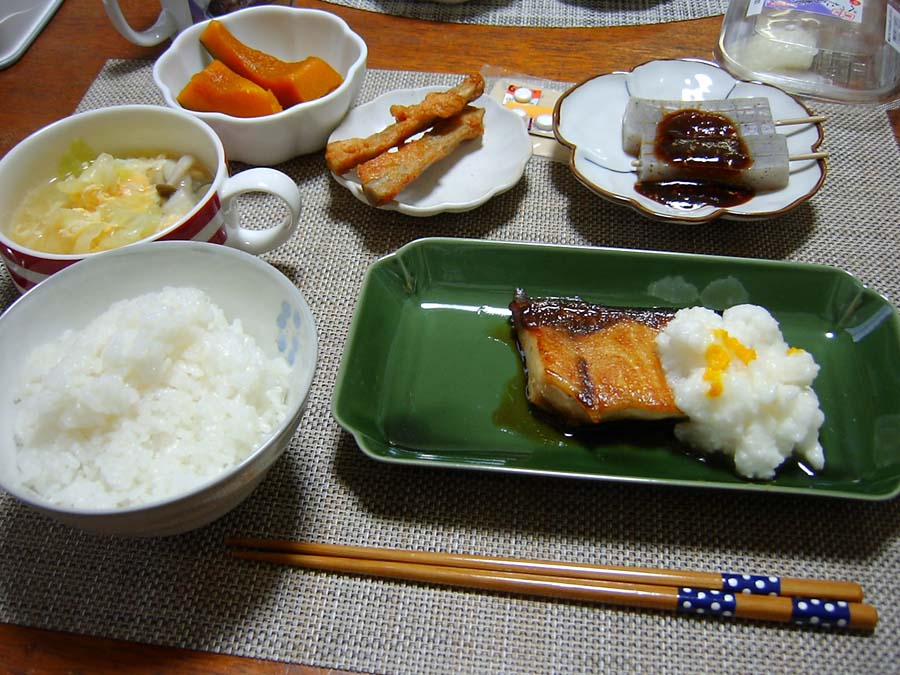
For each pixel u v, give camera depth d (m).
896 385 0.33
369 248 0.41
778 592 0.29
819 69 0.49
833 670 0.28
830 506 0.32
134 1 0.55
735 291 0.38
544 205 0.43
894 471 0.31
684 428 0.33
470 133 0.44
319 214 0.43
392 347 0.37
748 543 0.31
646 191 0.42
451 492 0.32
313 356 0.29
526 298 0.37
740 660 0.29
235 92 0.42
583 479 0.30
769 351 0.33
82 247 0.35
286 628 0.29
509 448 0.33
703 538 0.31
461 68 0.49
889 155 0.45
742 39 0.51
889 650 0.29
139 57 0.51
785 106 0.45
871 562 0.31
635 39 0.51
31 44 0.52
